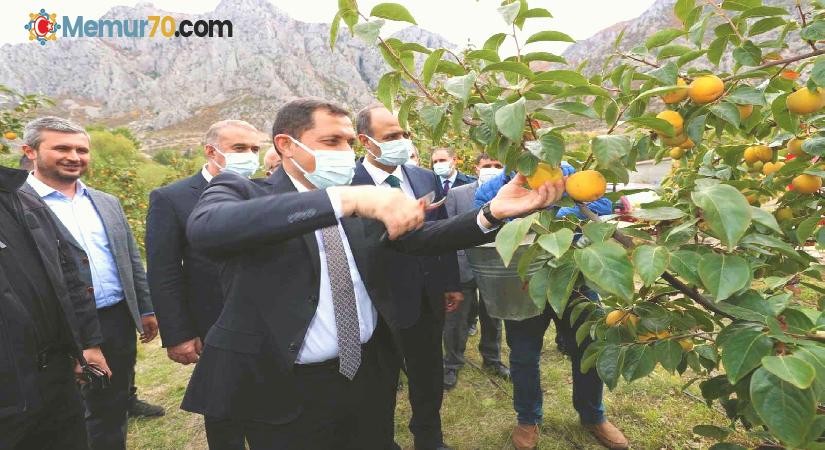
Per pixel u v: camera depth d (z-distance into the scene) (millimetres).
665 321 1353
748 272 968
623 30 1274
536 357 2500
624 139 1017
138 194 9938
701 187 977
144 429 3123
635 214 1177
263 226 1019
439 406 2543
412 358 2484
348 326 1415
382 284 1553
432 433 2523
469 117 1229
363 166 2646
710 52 1318
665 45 1288
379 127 2441
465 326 3461
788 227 1499
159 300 2318
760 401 894
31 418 1603
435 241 1455
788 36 1375
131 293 2611
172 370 4090
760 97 1118
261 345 1361
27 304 1649
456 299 2754
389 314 1538
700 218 1181
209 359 1413
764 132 1565
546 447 2586
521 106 949
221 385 1366
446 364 3434
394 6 1068
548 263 1261
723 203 902
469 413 3051
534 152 1053
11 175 1677
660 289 1392
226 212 1073
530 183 1206
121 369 2488
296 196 1048
